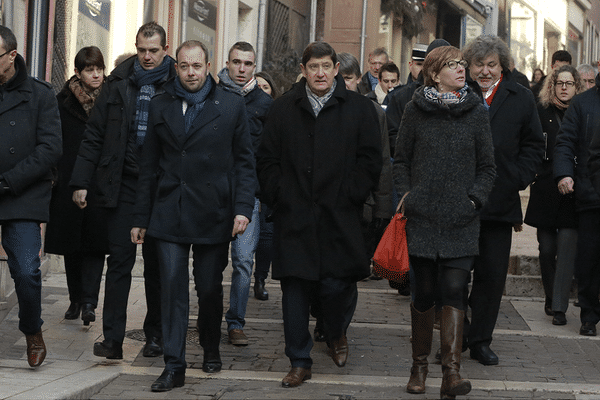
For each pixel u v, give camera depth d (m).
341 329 6.54
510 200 6.82
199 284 6.32
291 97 6.35
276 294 9.69
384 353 7.26
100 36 14.02
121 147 6.83
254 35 21.28
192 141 6.18
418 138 6.07
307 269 6.09
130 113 6.86
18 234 6.06
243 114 6.35
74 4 12.70
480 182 5.97
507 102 6.89
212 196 6.18
